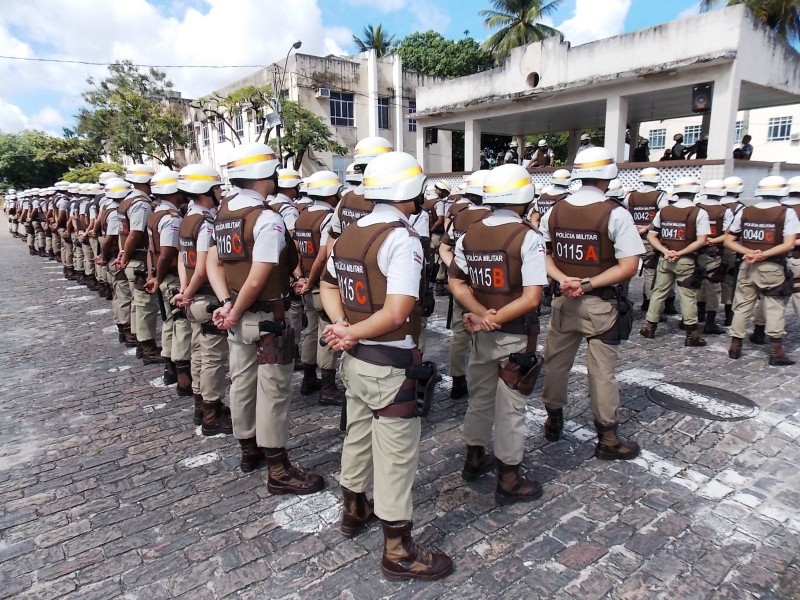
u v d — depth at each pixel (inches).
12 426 169.8
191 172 159.6
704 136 623.2
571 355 145.7
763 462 139.4
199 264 150.2
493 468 138.5
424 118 769.6
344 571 102.0
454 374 183.0
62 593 97.5
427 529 113.9
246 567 103.5
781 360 212.7
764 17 802.2
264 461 142.4
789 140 1101.7
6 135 1684.3
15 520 120.0
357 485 109.3
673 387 189.9
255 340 123.8
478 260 117.5
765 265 209.0
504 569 101.7
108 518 120.0
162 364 230.2
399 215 94.0
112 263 248.8
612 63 534.9
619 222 130.0
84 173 1354.6
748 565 101.7
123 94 1160.8
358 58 1101.7
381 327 89.0
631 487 128.6
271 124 881.5
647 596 94.3
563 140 1185.4
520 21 1076.5
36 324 304.5
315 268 170.1
